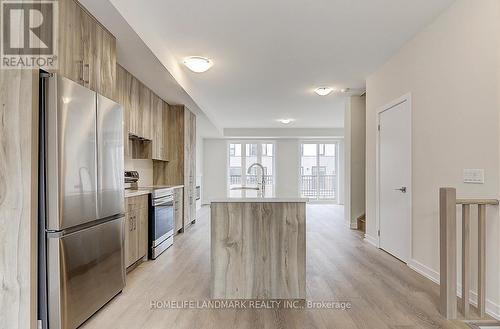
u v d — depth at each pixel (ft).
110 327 7.37
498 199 7.79
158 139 17.20
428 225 10.67
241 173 35.91
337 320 7.75
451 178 9.44
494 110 7.83
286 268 9.09
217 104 22.80
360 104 20.43
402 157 12.54
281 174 35.42
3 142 6.18
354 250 14.61
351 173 20.52
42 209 6.50
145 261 12.92
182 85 15.21
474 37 8.48
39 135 6.49
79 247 7.23
